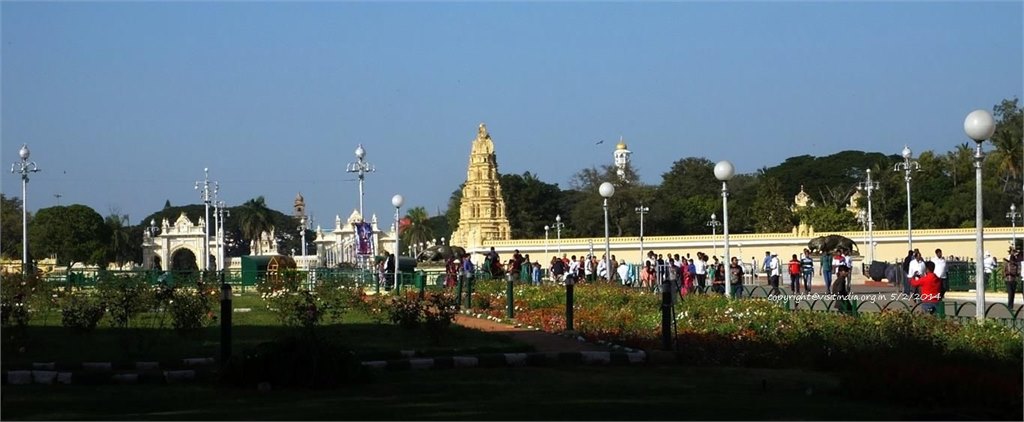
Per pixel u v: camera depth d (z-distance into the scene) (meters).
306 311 26.09
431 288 46.56
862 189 105.56
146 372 18.42
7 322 22.92
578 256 87.31
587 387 17.20
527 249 89.69
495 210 102.25
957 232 80.31
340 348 17.69
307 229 164.00
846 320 23.70
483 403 15.22
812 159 144.88
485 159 102.56
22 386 17.61
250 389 16.94
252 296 43.31
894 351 20.14
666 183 132.12
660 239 85.50
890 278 59.50
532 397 15.95
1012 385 14.97
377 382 17.80
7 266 37.97
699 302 30.17
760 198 111.44
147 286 31.88
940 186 108.25
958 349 20.83
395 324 26.97
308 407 14.85
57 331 26.00
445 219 165.88
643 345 22.22
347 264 78.75
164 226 125.31
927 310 26.81
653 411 14.35
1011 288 37.28
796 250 83.38
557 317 28.84
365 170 60.53
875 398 15.55
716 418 13.73
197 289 32.97
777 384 17.66
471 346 22.50
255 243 135.25
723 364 21.17
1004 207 95.69
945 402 14.94
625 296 34.75
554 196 135.25
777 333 23.44
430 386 17.25
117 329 26.20
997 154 88.88
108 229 118.19
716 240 83.50
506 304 34.00
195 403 15.39
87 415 14.25
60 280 44.62
